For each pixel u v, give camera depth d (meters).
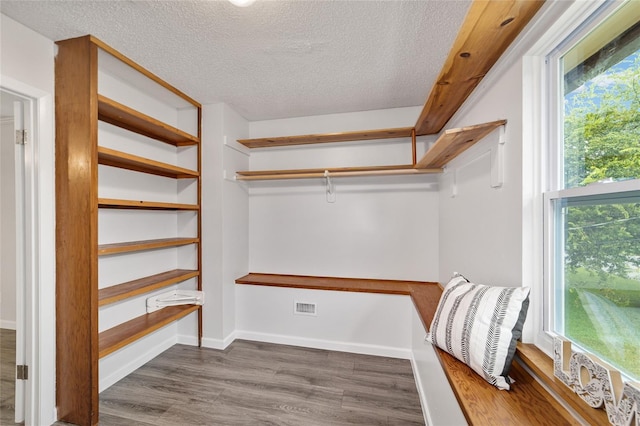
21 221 1.53
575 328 0.99
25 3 1.30
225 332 2.49
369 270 2.69
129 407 1.69
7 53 1.38
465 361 1.18
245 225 2.88
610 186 0.83
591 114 0.92
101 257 1.89
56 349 1.58
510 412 0.91
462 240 1.86
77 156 1.55
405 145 2.62
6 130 2.75
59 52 1.58
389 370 2.12
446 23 1.44
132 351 2.10
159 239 2.36
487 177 1.47
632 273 0.78
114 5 1.31
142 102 2.19
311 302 2.50
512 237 1.22
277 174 2.63
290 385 1.92
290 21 1.43
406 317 2.31
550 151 1.09
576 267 0.98
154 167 2.13
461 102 1.82
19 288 1.53
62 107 1.57
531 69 1.12
